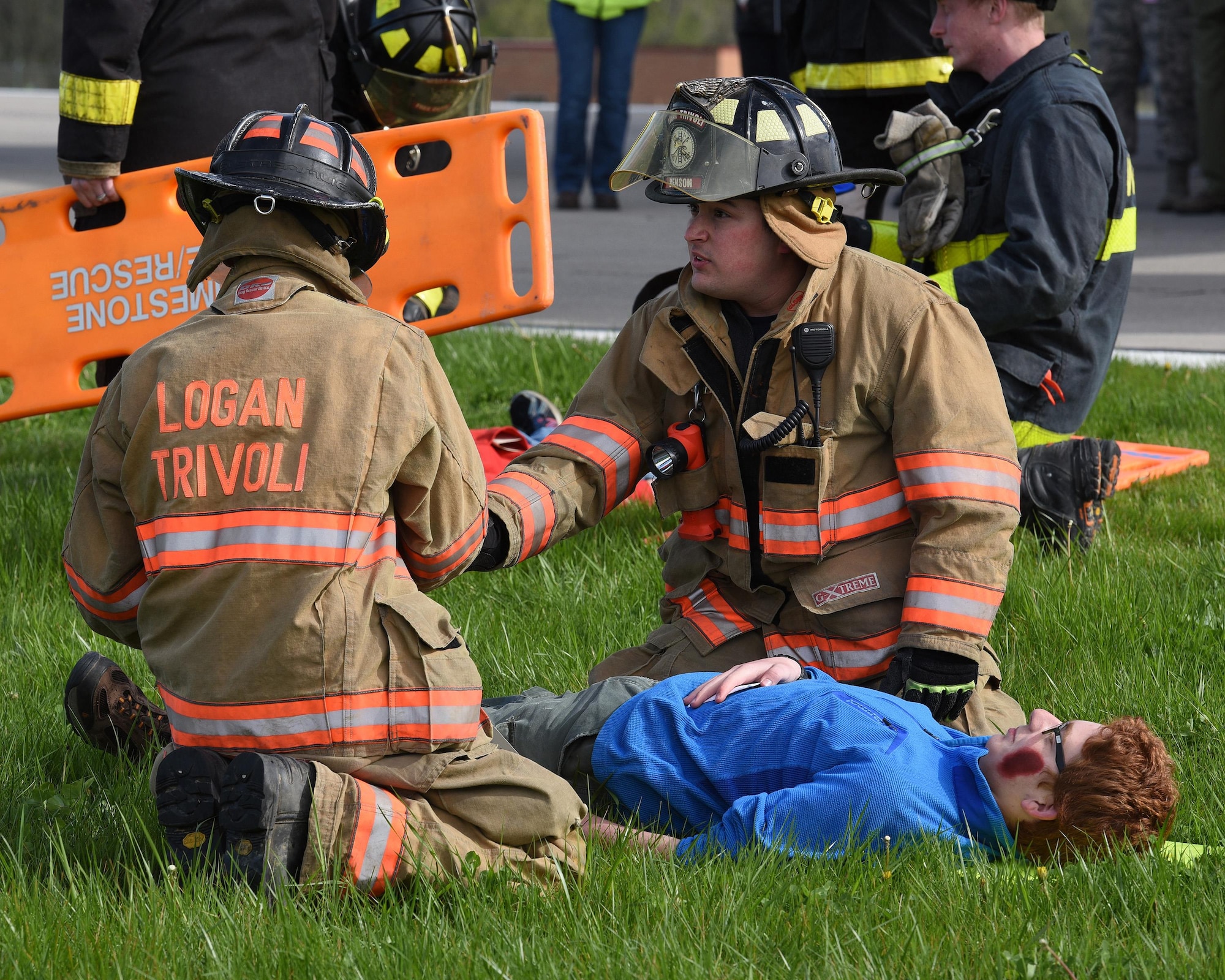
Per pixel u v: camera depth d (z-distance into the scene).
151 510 9.95
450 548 10.47
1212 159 53.75
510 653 15.41
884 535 12.41
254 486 9.67
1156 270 43.53
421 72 21.73
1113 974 9.00
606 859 10.44
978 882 10.10
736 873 10.04
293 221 10.27
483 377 28.98
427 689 9.90
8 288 20.05
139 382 10.03
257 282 10.21
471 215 18.64
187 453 9.75
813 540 12.29
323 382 9.80
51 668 14.92
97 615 10.70
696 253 12.39
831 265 12.16
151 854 10.80
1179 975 8.98
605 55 55.81
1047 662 15.08
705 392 12.70
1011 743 10.81
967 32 18.45
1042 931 9.50
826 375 12.26
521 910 9.73
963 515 11.77
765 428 12.18
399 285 19.05
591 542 19.38
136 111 19.69
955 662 11.69
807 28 25.41
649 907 9.75
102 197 19.58
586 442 12.95
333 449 9.69
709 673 12.23
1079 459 18.44
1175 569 17.78
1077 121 17.91
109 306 19.88
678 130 12.13
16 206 19.84
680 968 8.91
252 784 9.24
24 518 19.86
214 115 19.62
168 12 19.30
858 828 10.56
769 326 12.66
